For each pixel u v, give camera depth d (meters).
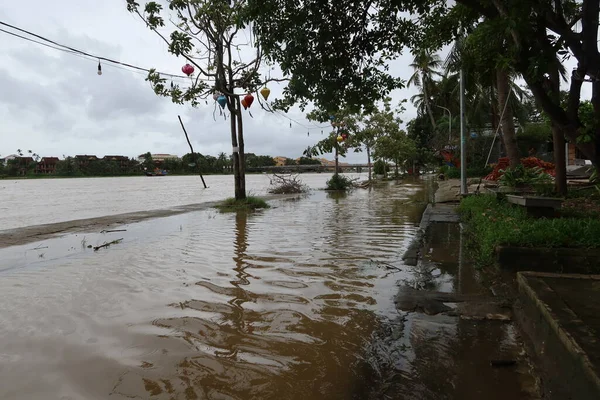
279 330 3.53
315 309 4.04
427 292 4.46
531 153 17.56
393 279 5.03
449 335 3.39
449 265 5.61
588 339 2.43
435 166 44.47
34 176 103.75
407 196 18.64
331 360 2.99
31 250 7.26
